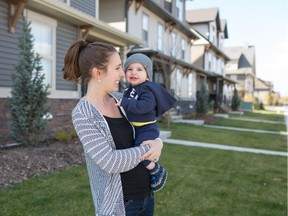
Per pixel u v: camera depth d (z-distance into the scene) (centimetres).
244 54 5150
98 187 153
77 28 910
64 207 366
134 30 1425
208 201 429
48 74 820
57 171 505
